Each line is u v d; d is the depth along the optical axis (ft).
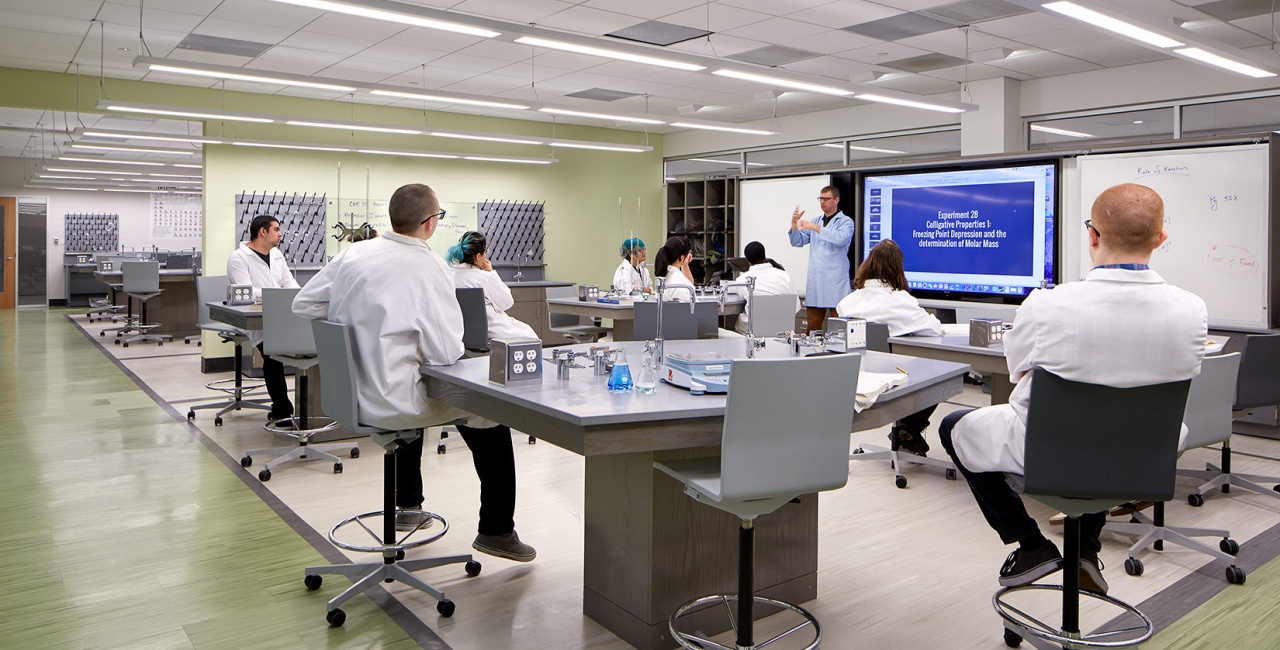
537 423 7.02
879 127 32.63
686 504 8.30
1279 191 19.42
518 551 10.42
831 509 12.89
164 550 10.91
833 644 8.41
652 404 6.88
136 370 26.81
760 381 6.30
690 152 40.93
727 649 7.33
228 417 19.38
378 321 8.84
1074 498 7.13
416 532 11.60
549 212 38.45
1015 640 8.28
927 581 10.06
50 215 55.01
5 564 10.38
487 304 14.44
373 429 9.05
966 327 15.87
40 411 20.06
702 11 19.89
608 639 8.52
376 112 33.09
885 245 14.83
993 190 24.75
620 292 25.76
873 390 7.26
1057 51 24.00
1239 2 18.85
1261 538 11.64
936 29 21.49
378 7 14.60
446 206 35.42
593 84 29.01
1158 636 8.63
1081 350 6.75
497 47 23.41
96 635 8.48
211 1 18.84
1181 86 24.72
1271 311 19.39
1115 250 7.06
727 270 35.96
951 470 14.44
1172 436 6.93
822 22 20.85
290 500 13.12
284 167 31.35
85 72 26.50
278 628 8.70
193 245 60.13
